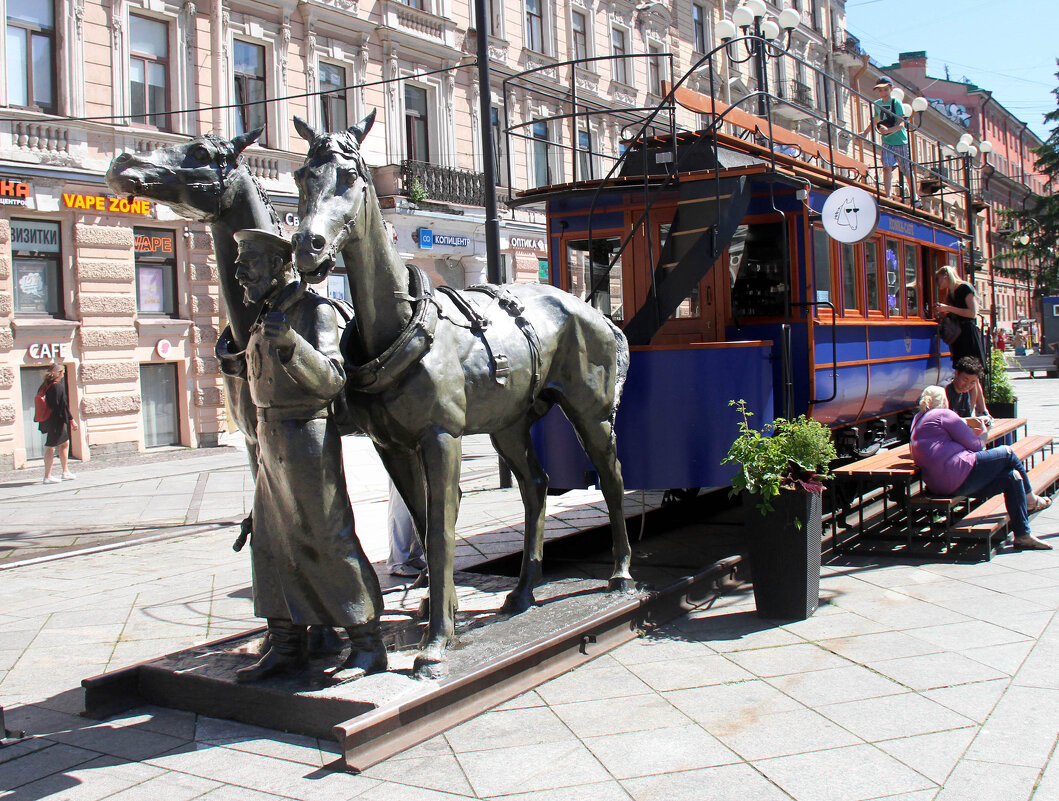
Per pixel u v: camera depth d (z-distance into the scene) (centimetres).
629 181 692
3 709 399
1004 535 720
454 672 396
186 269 1792
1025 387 2745
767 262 743
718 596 591
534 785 331
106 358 1666
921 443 678
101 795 335
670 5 3128
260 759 360
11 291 1546
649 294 662
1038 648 455
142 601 653
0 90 1532
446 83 2306
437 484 422
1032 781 320
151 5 1727
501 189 2431
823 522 762
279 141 1945
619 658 471
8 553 866
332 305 411
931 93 6275
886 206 927
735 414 617
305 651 418
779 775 333
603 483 548
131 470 1494
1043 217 4634
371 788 331
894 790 318
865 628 502
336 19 2044
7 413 1530
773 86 3366
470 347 452
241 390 424
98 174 1638
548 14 2620
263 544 409
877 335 880
